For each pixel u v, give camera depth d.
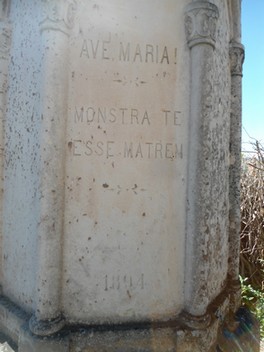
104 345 1.90
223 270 2.43
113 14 2.00
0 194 2.31
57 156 1.87
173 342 1.97
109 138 1.99
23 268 2.09
